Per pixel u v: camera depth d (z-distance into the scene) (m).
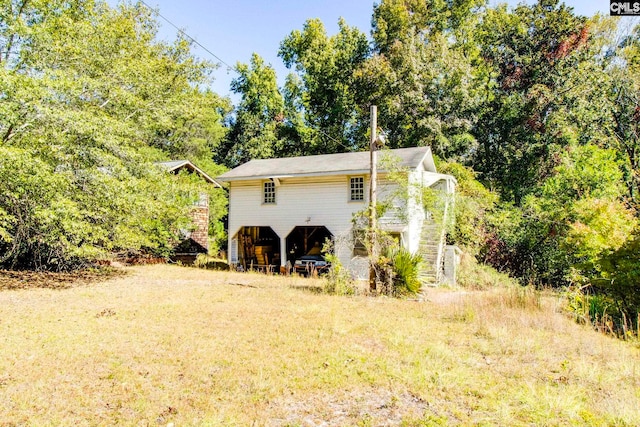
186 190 16.38
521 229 18.81
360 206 16.80
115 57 14.95
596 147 19.08
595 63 24.48
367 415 4.00
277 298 10.71
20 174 9.66
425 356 5.86
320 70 33.47
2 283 11.99
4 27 11.10
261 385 4.70
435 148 25.73
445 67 26.39
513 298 10.26
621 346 6.80
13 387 4.56
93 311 8.67
